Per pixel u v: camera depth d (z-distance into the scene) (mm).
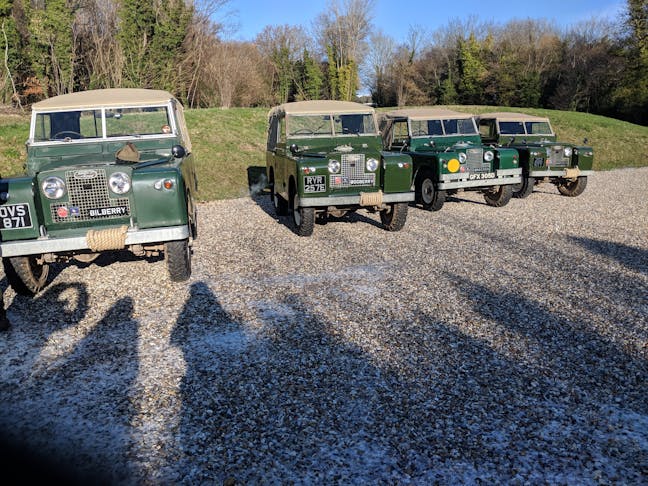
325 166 7613
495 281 5777
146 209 5238
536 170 11555
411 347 4148
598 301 5105
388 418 3186
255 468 2754
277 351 4105
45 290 5766
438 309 4953
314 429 3084
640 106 39500
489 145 11914
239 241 8008
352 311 4930
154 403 3389
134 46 26500
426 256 6875
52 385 3648
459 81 51344
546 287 5559
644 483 2609
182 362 3951
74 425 3160
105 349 4219
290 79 46375
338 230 8625
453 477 2674
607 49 44094
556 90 47281
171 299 5348
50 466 2783
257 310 4996
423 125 11406
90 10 26766
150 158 6156
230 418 3207
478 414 3215
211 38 33875
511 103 48156
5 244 5027
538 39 56375
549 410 3250
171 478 2688
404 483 2637
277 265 6570
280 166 9328
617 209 10586
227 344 4250
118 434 3066
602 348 4082
